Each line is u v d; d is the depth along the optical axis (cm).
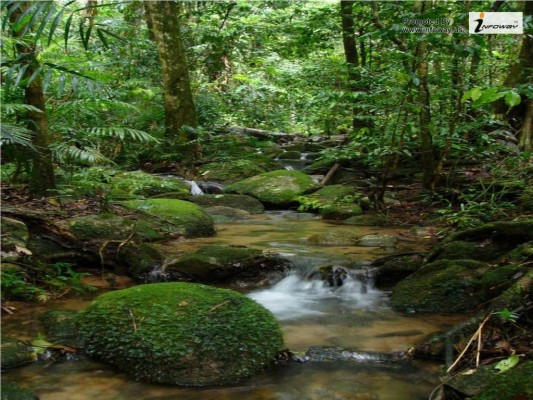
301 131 1428
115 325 269
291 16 1134
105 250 409
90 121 721
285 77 1265
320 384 241
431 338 277
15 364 256
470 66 573
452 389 217
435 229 519
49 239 401
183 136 889
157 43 903
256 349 258
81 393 233
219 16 1241
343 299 367
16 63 303
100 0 1123
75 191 504
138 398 229
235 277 396
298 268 404
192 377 242
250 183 750
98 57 948
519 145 579
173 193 682
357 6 778
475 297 328
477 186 589
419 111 556
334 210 632
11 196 482
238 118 1356
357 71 618
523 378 197
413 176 722
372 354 265
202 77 1237
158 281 388
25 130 365
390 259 398
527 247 338
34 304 339
